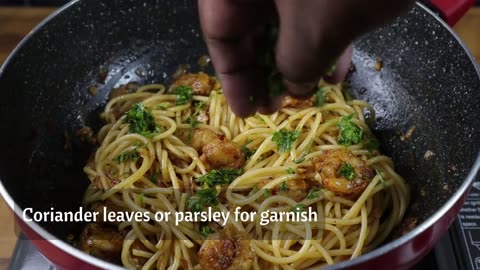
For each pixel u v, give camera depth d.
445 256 0.27
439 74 0.29
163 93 0.35
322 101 0.32
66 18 0.30
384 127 0.32
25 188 0.27
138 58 0.35
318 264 0.28
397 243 0.20
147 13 0.33
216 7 0.13
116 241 0.27
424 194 0.28
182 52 0.35
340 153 0.29
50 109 0.31
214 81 0.34
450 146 0.27
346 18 0.12
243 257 0.26
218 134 0.32
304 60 0.13
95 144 0.33
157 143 0.32
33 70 0.29
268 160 0.31
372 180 0.29
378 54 0.32
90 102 0.33
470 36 0.38
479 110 0.25
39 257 0.28
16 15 0.40
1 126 0.26
